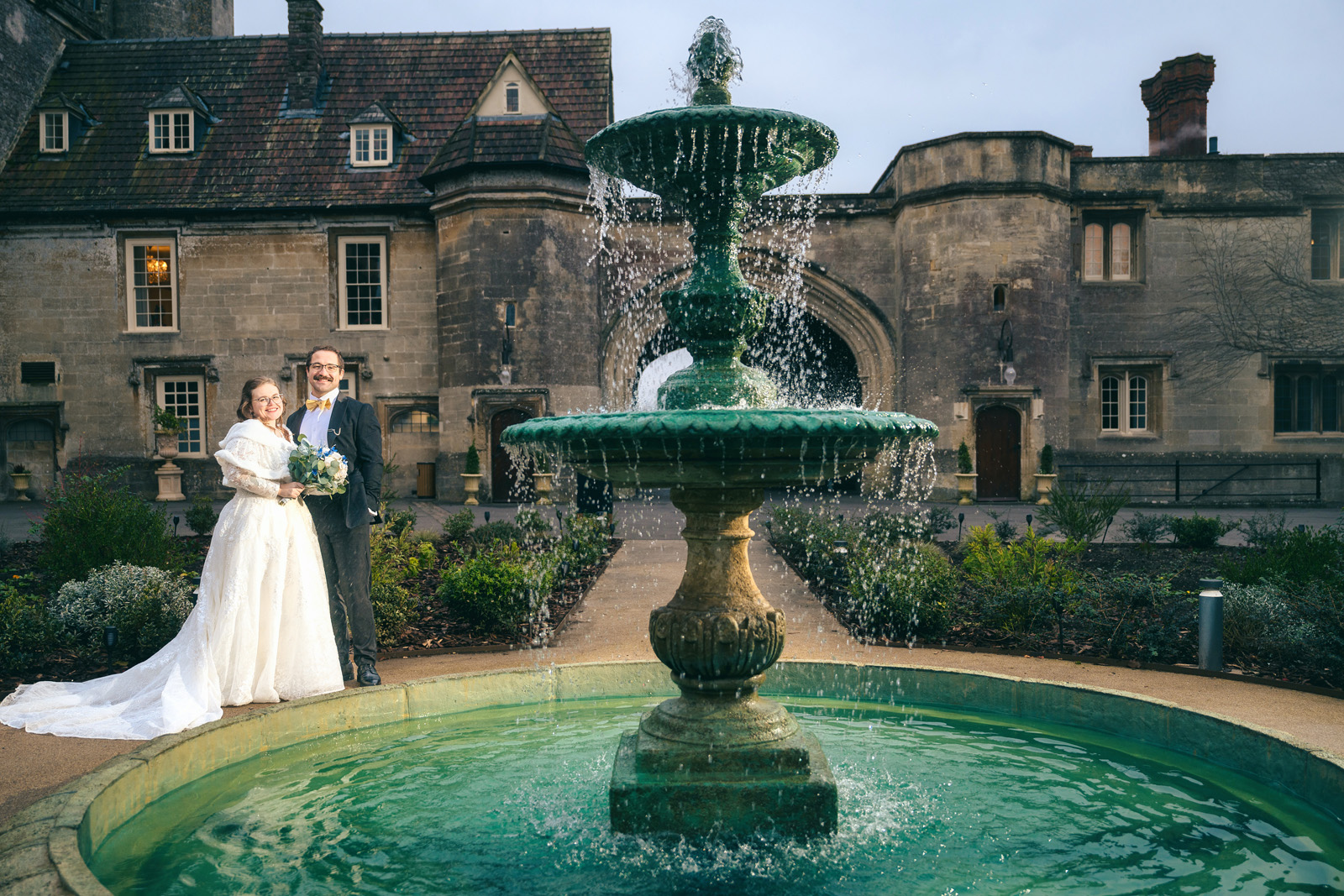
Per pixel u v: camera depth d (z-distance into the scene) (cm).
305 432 468
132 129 2308
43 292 2216
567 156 2062
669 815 288
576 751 373
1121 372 2256
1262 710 406
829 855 274
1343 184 2212
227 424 2223
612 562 1049
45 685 439
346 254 2238
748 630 315
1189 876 255
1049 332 2067
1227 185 2217
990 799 316
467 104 2341
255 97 2367
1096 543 1149
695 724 311
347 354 2217
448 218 2102
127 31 2761
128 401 2225
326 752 370
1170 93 2483
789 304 2281
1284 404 2269
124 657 534
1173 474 2211
